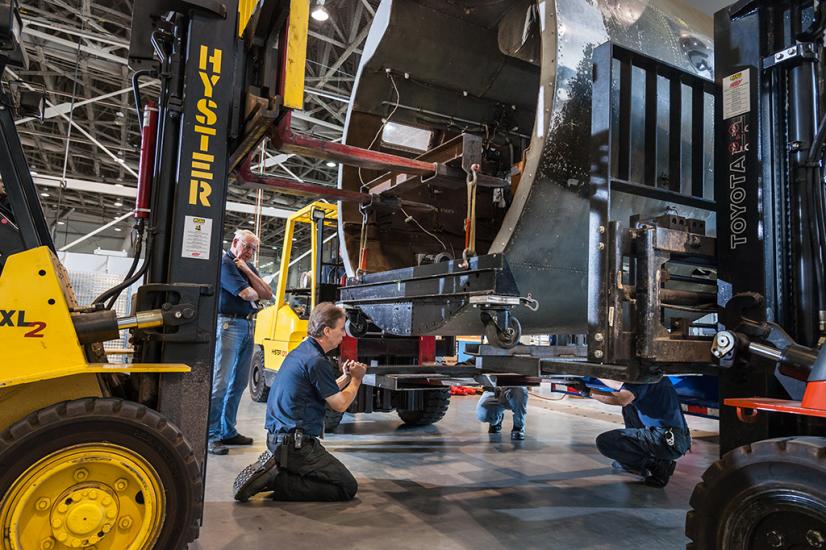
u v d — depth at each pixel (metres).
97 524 1.82
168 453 1.90
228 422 4.34
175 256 2.22
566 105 2.71
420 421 5.60
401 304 3.33
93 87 10.48
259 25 2.41
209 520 2.72
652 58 2.62
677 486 3.58
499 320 2.62
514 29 3.67
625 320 2.18
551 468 3.97
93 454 1.81
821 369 1.58
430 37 3.89
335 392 3.12
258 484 3.00
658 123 2.93
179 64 2.32
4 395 1.89
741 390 2.06
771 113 2.15
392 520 2.78
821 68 2.11
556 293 3.07
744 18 2.20
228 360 4.21
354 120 4.14
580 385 3.91
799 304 2.06
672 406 3.50
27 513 1.76
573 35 2.78
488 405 5.16
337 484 3.04
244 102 2.46
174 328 2.19
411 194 4.06
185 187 2.25
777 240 2.11
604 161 2.31
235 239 4.35
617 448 3.60
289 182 3.36
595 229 2.30
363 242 3.78
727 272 2.20
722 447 2.11
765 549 1.61
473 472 3.81
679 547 2.50
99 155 13.24
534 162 2.71
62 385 1.95
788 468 1.54
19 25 2.15
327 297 6.00
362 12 8.33
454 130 4.37
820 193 2.02
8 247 2.05
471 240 2.81
